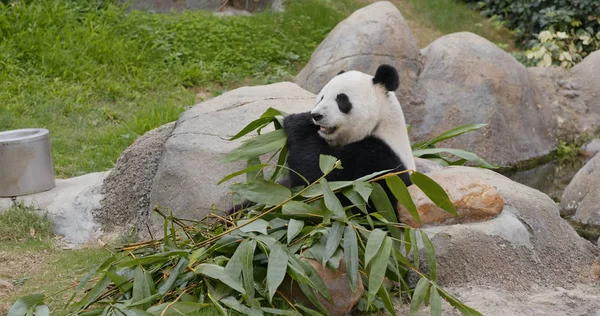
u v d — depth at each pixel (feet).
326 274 16.28
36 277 20.89
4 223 24.71
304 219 17.46
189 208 23.00
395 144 19.29
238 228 16.83
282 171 20.22
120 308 15.66
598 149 40.78
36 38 42.55
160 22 47.32
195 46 45.98
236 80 43.75
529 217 21.02
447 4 58.29
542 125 40.68
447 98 38.45
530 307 17.51
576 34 52.11
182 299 16.28
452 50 39.42
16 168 26.13
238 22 48.60
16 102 37.86
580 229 28.07
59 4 46.11
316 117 18.61
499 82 38.75
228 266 16.03
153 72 42.98
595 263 20.52
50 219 25.43
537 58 48.88
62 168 30.99
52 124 36.35
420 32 54.03
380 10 40.65
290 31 49.37
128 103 39.70
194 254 16.29
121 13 47.60
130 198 25.48
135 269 16.74
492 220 19.84
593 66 43.60
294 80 41.78
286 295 16.75
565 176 37.42
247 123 23.71
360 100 18.79
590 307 17.79
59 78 40.98
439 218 19.17
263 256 16.78
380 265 15.76
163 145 25.70
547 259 20.40
